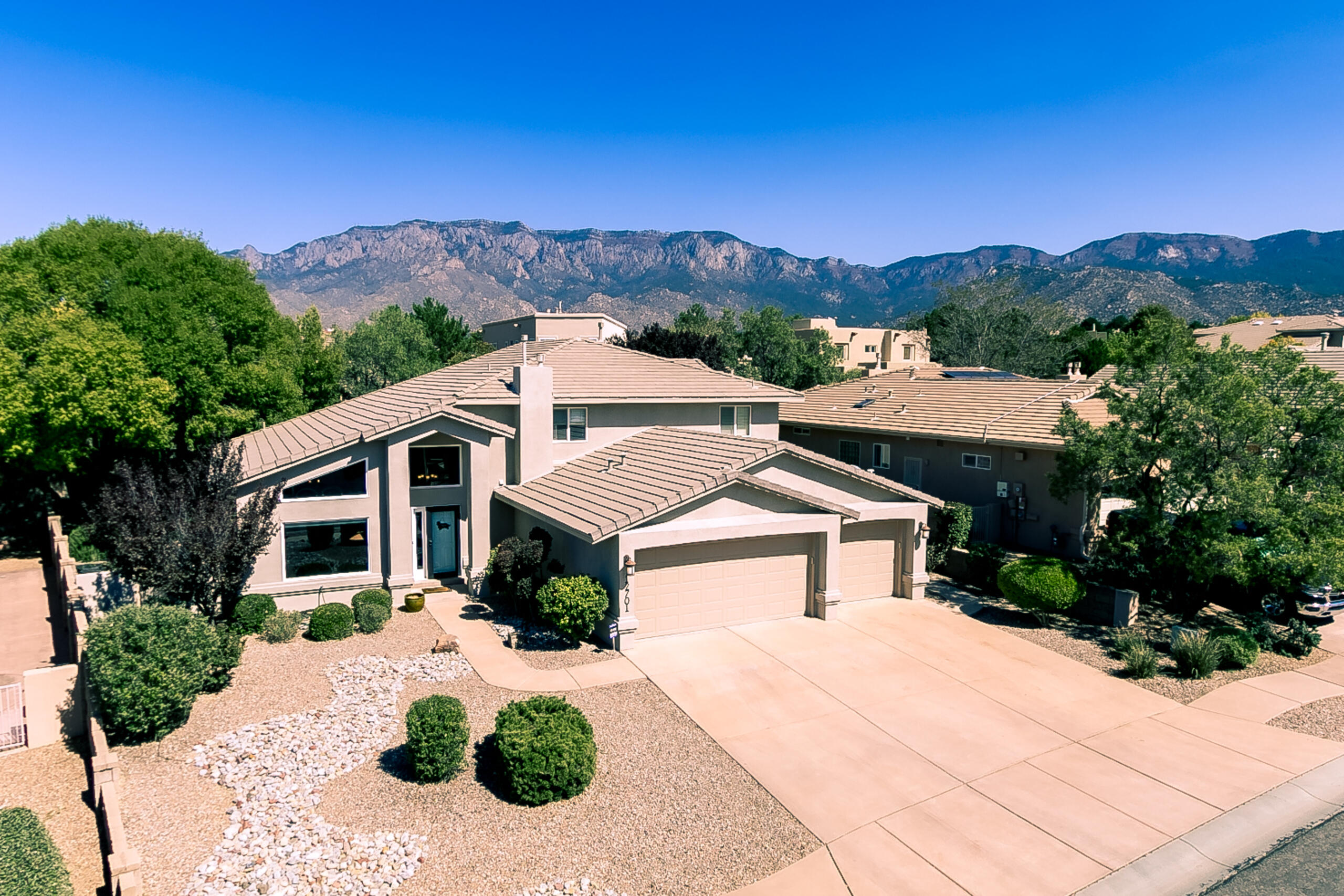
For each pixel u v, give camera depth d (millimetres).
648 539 16453
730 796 10984
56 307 26000
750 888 9062
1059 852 9805
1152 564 18938
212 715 13344
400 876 9086
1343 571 14883
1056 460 24344
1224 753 12398
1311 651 16719
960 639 17531
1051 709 14000
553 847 9719
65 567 19328
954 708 13969
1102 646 17219
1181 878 9336
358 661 15797
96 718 12469
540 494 20062
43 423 23531
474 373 25125
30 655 17406
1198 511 17188
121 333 26031
